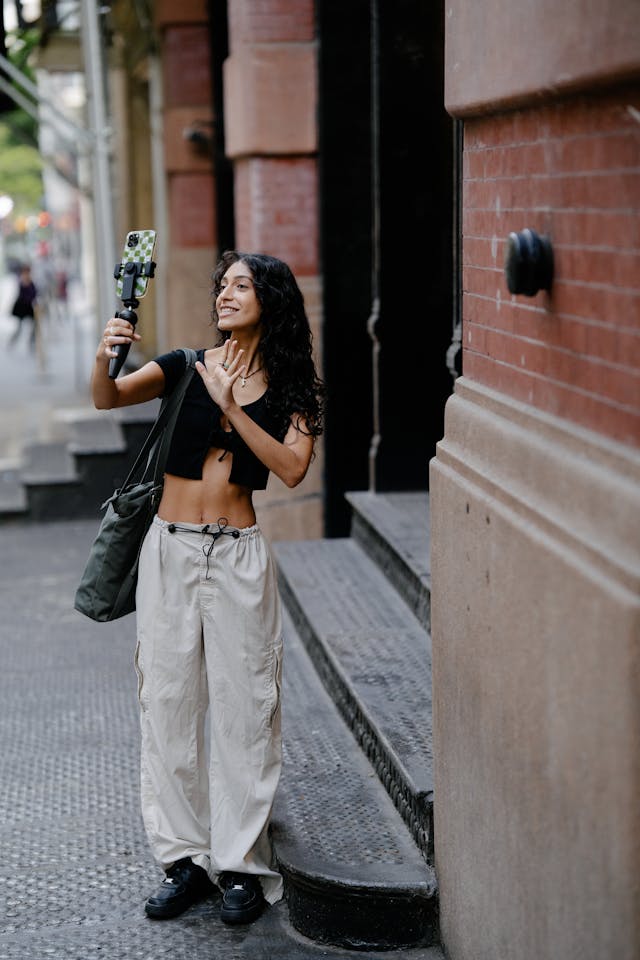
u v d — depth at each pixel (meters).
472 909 3.32
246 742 3.76
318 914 3.71
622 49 2.31
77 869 4.24
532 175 2.88
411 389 7.16
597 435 2.57
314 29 7.79
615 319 2.46
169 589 3.73
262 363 3.76
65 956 3.66
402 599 5.96
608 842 2.44
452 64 3.34
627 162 2.38
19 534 10.45
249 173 8.02
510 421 3.05
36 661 6.80
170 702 3.77
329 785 4.36
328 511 8.12
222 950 3.68
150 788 3.85
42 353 20.28
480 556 3.15
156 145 13.50
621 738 2.36
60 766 5.21
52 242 48.28
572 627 2.57
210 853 3.87
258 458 3.68
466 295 3.46
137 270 3.58
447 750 3.51
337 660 5.10
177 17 12.00
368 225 7.88
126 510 3.73
